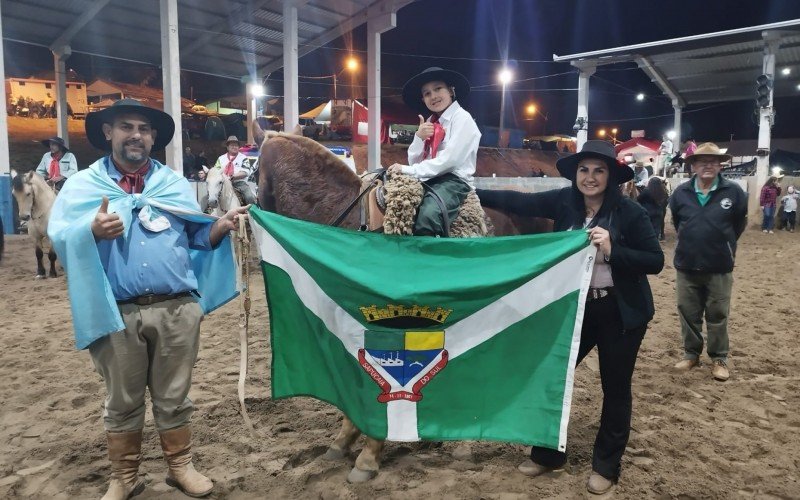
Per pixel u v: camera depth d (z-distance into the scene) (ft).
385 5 61.26
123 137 9.96
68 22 61.62
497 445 12.71
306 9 60.59
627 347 10.62
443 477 11.26
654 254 10.25
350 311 10.73
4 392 15.61
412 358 10.69
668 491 10.73
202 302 11.12
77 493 10.70
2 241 33.45
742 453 12.35
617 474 10.93
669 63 79.92
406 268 10.71
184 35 65.21
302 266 10.85
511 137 123.03
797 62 78.89
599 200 11.14
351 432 12.08
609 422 10.85
